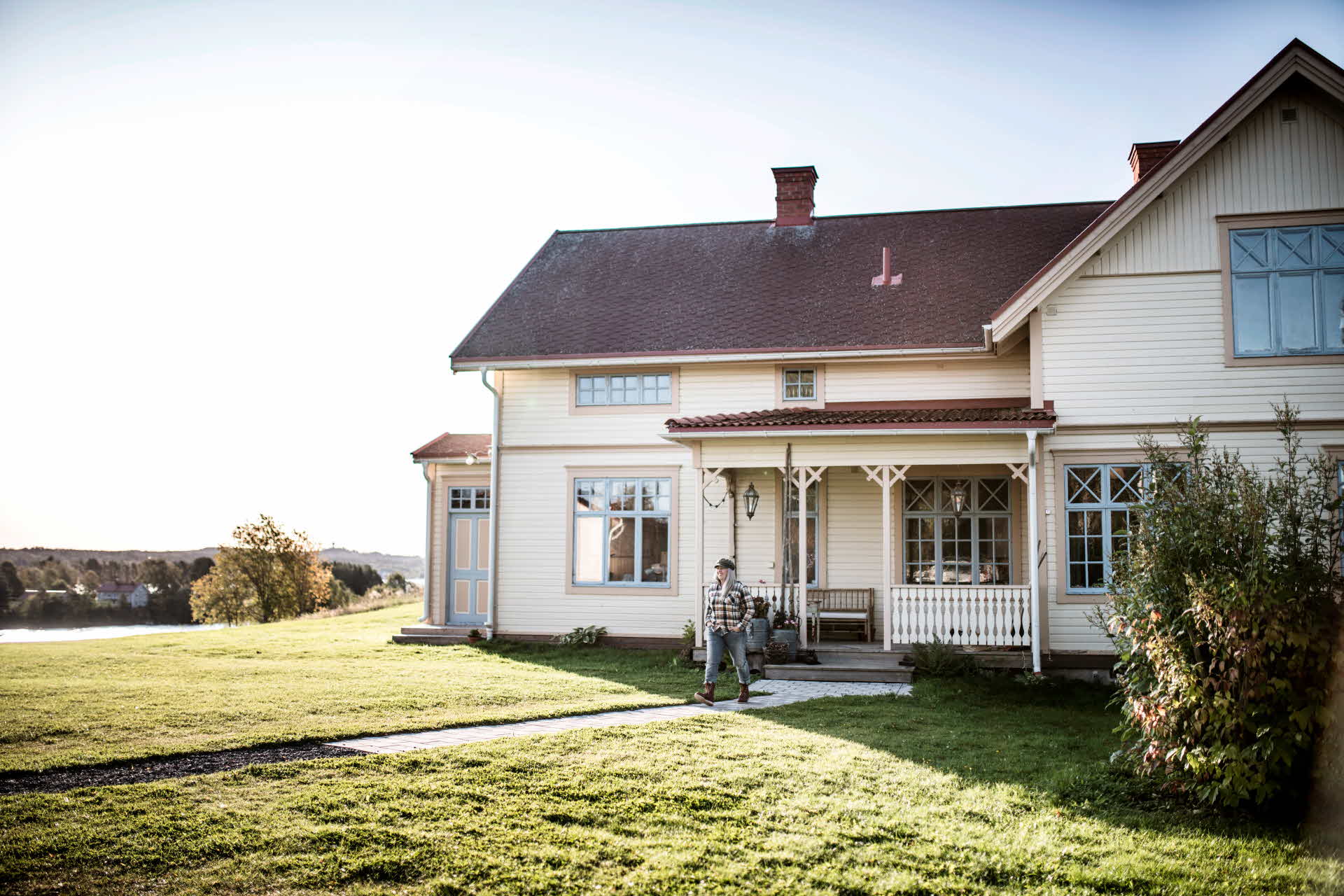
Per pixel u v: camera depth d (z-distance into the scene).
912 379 16.75
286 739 8.12
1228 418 13.56
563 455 17.91
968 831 6.16
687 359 17.05
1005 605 13.73
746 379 17.34
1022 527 15.90
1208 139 13.41
